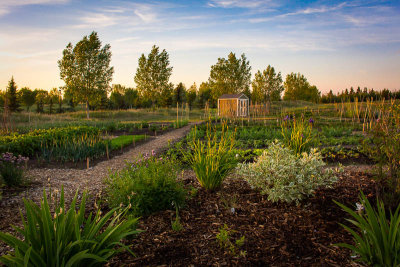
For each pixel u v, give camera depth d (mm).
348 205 3912
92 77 31297
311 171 4082
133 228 3086
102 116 31984
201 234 3203
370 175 5664
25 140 9328
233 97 33531
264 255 2760
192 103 60875
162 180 4055
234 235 3154
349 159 7789
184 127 20094
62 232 2096
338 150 8812
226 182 5371
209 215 3748
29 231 2096
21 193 5121
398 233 2389
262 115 29750
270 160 4312
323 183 4059
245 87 47531
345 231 3189
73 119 26172
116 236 2377
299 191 3996
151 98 42750
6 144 8672
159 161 5152
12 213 4137
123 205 3643
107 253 2334
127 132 17500
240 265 2594
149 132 17062
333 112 27922
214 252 2812
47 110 47844
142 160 5523
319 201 4105
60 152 8656
